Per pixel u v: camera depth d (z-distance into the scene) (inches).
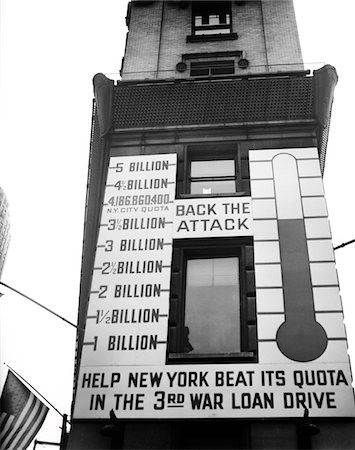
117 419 576.4
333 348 601.9
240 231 716.7
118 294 670.5
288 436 552.7
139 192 776.3
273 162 796.0
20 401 635.5
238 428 570.3
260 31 1077.1
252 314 642.2
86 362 618.2
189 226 730.8
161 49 1059.3
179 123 871.1
